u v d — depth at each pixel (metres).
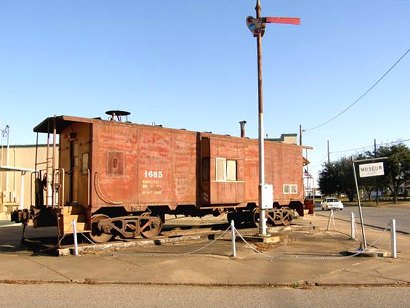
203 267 9.78
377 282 8.49
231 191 16.06
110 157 13.23
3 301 7.09
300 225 19.38
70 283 8.42
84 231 12.49
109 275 9.02
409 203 60.91
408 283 8.44
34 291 7.80
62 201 12.62
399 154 59.84
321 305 6.89
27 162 31.25
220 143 15.88
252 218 18.11
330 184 73.69
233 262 10.37
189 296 7.46
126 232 13.58
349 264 10.26
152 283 8.40
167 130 14.84
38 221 13.08
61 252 11.39
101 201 12.90
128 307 6.77
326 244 13.84
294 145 20.12
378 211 41.72
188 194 15.27
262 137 14.52
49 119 13.08
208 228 17.94
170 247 13.03
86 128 13.28
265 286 8.23
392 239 11.29
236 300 7.20
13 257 11.30
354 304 6.95
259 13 14.73
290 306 6.83
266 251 12.20
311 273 9.25
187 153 15.38
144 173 14.04
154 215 14.93
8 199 28.67
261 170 14.41
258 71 14.74
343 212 40.50
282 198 19.20
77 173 13.58
